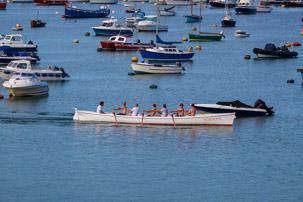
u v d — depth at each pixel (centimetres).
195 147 10762
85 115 12319
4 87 16350
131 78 18225
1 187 8819
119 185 8950
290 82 17700
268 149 10756
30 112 13275
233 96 15600
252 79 18288
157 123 11975
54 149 10556
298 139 11394
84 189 8788
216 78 18412
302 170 9719
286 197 8644
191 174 9444
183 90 16275
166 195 8612
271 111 13375
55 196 8519
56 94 15462
